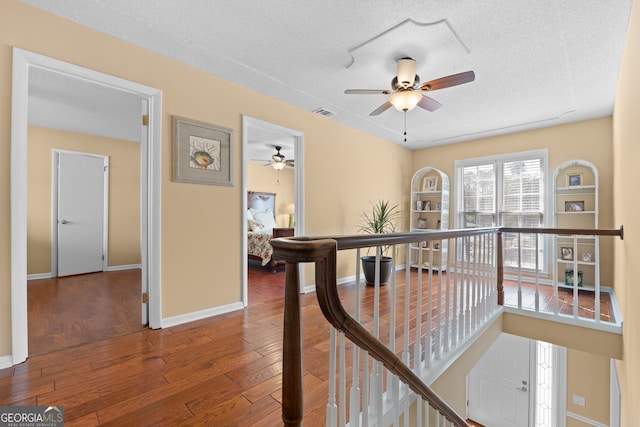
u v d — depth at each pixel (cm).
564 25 204
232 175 294
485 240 268
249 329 245
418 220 545
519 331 295
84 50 211
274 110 333
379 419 122
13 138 184
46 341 219
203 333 236
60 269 452
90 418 137
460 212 514
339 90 314
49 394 154
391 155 516
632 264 204
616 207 320
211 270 278
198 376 173
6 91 183
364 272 414
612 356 251
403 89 249
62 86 291
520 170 453
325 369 182
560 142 413
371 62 258
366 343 94
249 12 198
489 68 262
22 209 188
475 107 352
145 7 193
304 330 244
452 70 266
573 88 299
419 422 129
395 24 208
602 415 362
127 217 520
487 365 457
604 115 375
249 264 589
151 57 243
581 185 393
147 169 248
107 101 333
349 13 198
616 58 243
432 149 548
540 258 428
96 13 199
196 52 245
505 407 441
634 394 190
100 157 492
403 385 153
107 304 313
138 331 239
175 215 255
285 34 221
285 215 775
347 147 430
